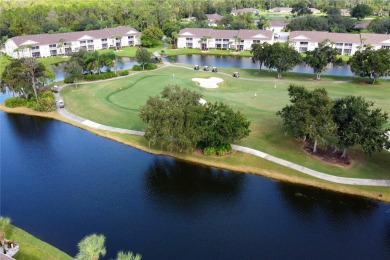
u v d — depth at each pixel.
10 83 87.38
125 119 79.12
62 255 40.41
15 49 141.88
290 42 157.25
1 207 49.97
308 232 45.34
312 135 58.84
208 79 112.69
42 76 93.06
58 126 77.56
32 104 87.19
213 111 62.97
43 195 53.00
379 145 55.47
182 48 170.12
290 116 61.47
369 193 52.69
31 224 46.50
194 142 60.94
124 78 112.94
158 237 44.56
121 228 46.06
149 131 61.91
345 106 60.78
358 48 151.00
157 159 63.47
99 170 60.00
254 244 43.34
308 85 107.88
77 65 104.69
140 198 52.47
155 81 108.19
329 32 176.12
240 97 94.81
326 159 61.44
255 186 55.41
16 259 38.88
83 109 85.56
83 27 184.25
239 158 62.50
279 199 52.19
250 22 196.50
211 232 45.44
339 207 50.31
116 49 166.75
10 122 80.06
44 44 150.00
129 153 65.56
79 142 69.94
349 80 115.62
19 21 171.38
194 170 60.00
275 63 114.12
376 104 88.44
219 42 167.75
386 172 57.50
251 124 75.38
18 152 66.25
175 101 64.25
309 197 52.53
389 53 114.12
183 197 52.88
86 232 45.12
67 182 56.47
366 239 44.12
